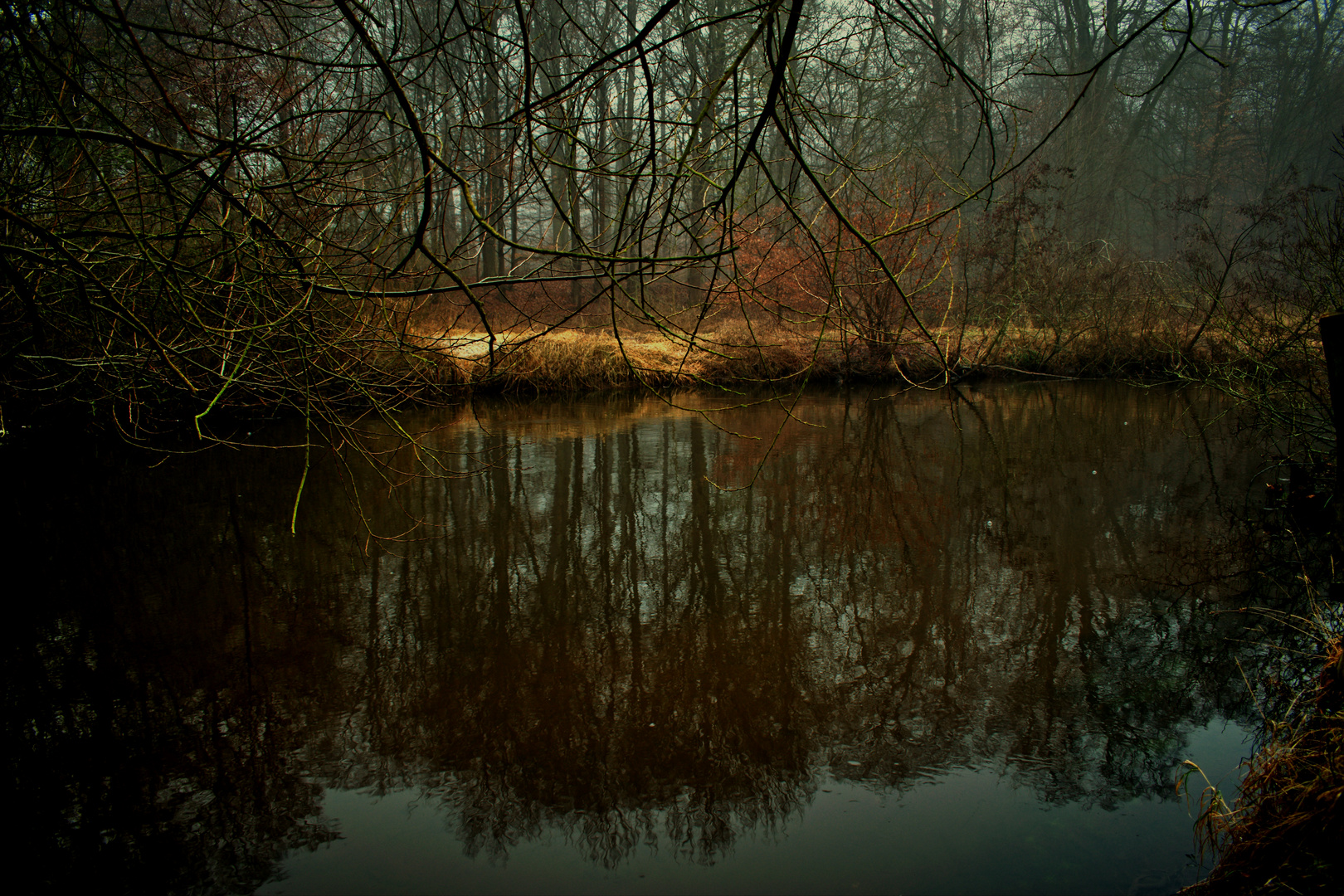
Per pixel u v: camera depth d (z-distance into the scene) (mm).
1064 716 3320
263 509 6367
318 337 4418
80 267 2736
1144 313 13781
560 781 2965
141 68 4441
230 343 4312
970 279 14680
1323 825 2152
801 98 2600
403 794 2902
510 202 3166
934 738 3188
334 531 5883
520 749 3166
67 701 3504
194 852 2576
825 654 3957
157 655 3945
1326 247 7715
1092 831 2570
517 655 3973
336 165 3799
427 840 2645
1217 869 2303
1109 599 4523
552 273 2984
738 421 10727
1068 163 20188
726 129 2484
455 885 2426
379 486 7160
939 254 13141
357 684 3674
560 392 12852
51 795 2867
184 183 4352
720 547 5641
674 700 3525
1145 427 9906
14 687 3627
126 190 4777
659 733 3264
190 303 3904
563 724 3334
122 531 5762
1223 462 7793
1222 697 3395
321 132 4480
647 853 2564
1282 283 9773
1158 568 4953
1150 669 3686
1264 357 7547
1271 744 2574
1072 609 4406
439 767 3064
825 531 5973
